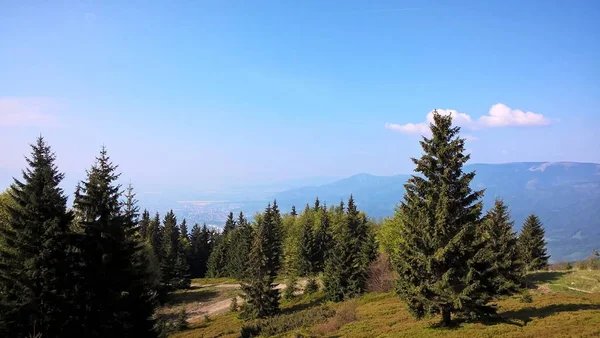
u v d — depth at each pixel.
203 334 42.84
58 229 23.67
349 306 38.38
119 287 26.17
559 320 22.05
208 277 107.38
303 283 75.75
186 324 49.00
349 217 74.31
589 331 18.75
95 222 25.53
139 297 28.11
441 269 23.06
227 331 42.66
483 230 24.41
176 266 81.50
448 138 23.80
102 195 26.06
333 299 52.47
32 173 24.22
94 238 25.44
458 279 22.56
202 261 118.62
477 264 22.88
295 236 96.00
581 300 29.81
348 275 53.00
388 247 54.62
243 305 48.81
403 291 24.14
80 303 24.09
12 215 23.73
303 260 88.31
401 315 32.09
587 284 41.06
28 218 23.53
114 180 26.80
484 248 23.17
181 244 103.12
